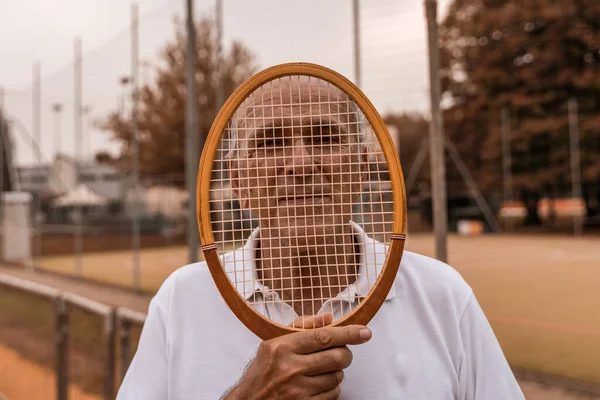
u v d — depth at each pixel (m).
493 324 5.52
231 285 1.03
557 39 19.47
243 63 7.28
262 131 1.15
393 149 1.07
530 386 3.52
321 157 1.13
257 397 0.95
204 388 1.17
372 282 1.20
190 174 3.62
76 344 3.62
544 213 25.56
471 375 1.18
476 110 21.91
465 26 22.00
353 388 1.13
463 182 22.45
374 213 1.13
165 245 17.61
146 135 16.09
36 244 12.97
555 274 9.43
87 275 10.62
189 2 3.66
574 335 4.97
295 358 0.92
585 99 19.41
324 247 1.15
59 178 12.42
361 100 1.08
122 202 17.14
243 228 1.23
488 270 10.02
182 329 1.22
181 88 14.14
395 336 1.17
